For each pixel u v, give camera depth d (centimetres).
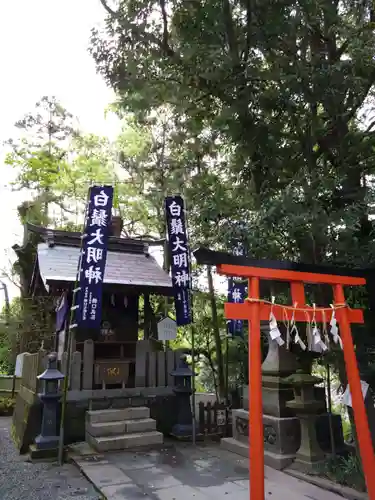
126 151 1321
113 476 577
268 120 648
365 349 570
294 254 640
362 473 509
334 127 644
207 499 490
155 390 867
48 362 736
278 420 639
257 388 347
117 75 779
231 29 661
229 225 635
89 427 757
